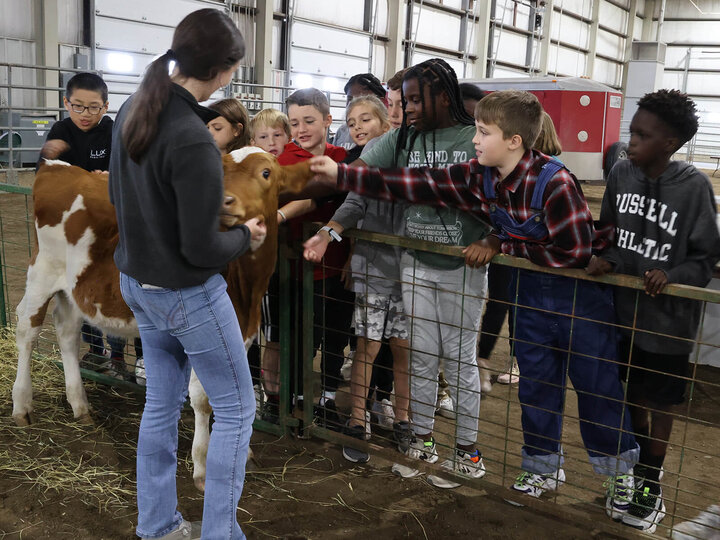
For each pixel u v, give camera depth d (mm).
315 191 2389
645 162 2113
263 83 12594
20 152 9734
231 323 1846
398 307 2746
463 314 2504
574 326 2277
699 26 24031
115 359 3381
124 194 1720
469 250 2279
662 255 2135
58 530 2230
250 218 2062
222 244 1702
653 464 2326
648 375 2283
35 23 9719
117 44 10547
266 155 2193
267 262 2277
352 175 2318
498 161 2119
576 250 2100
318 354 3854
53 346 3639
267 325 2930
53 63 9852
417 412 2646
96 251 2551
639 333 2236
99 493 2439
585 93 11070
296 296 2773
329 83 14227
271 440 2910
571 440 3043
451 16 17031
